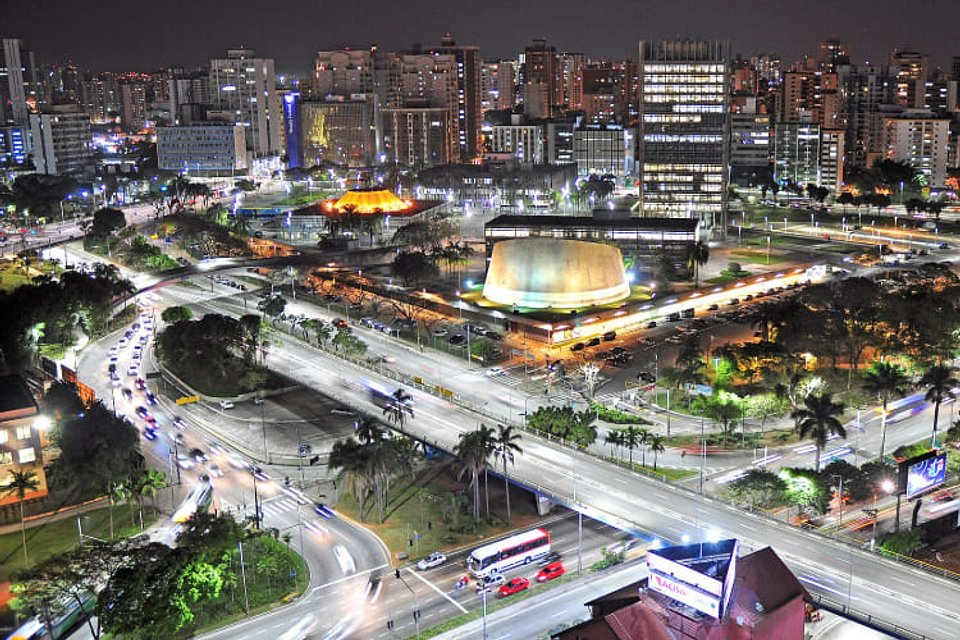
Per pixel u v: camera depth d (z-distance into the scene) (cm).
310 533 18550
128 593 14738
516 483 18625
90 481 19200
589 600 15688
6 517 19325
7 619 15900
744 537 16150
